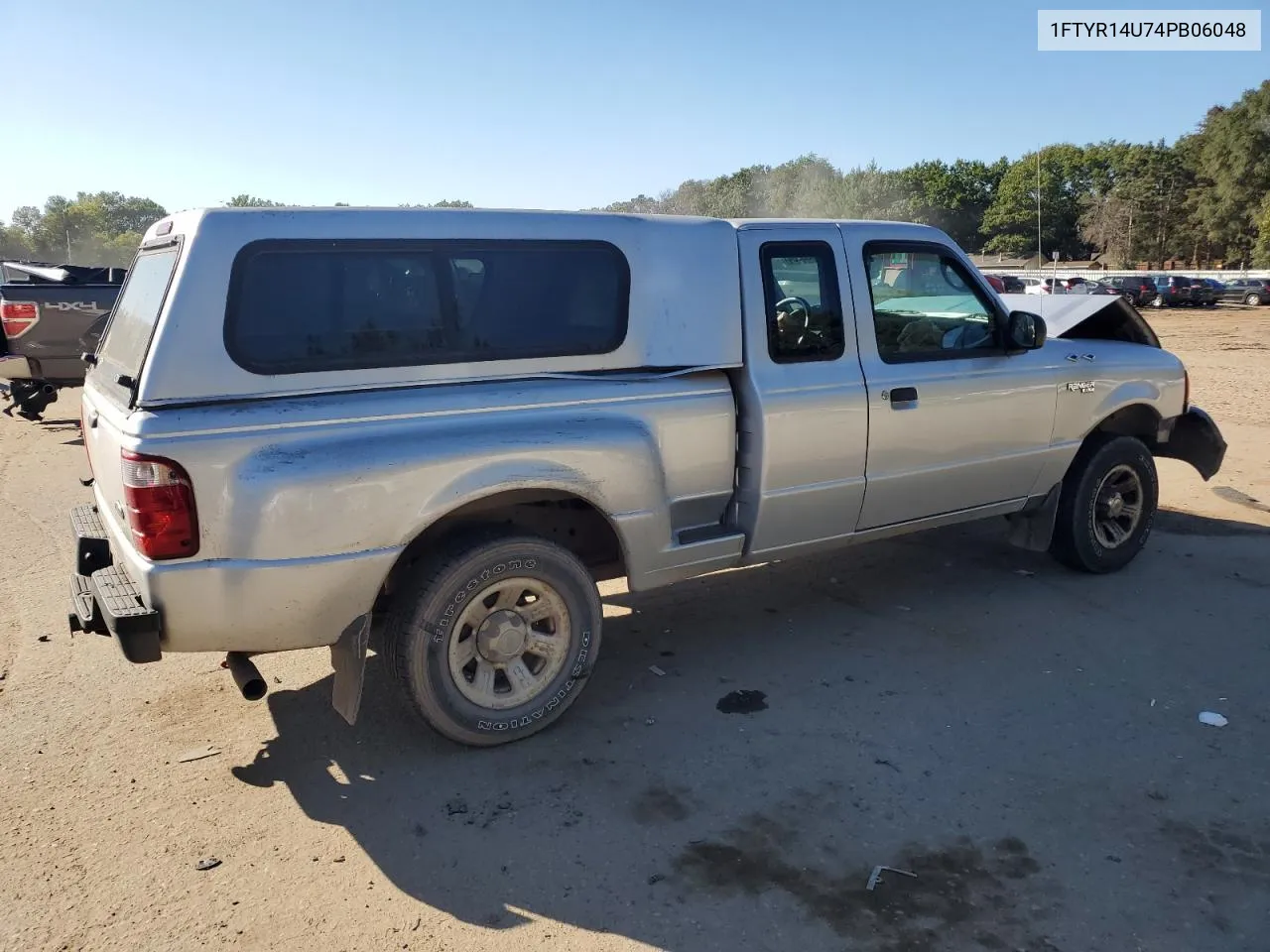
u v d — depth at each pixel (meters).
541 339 3.88
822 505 4.64
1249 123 85.56
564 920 2.87
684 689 4.42
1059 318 6.00
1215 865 3.10
